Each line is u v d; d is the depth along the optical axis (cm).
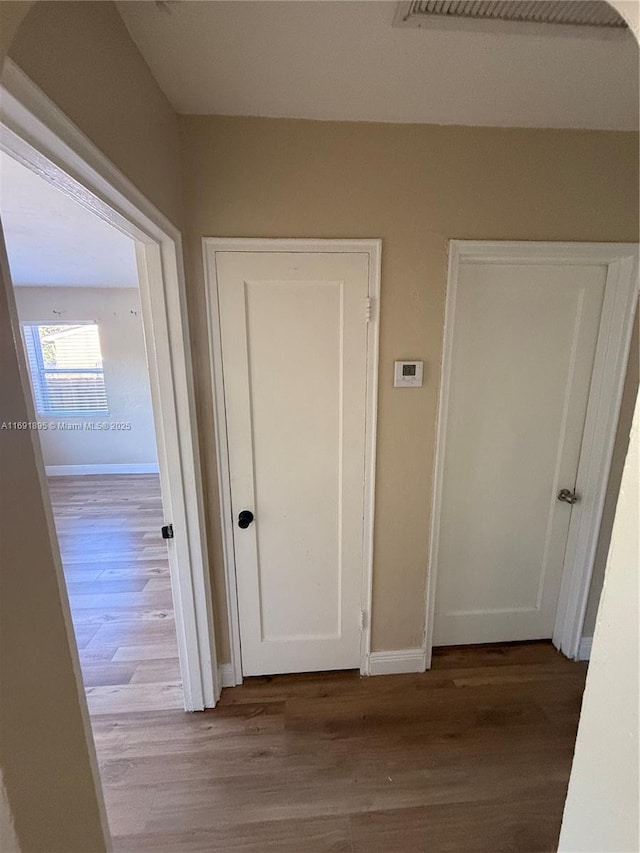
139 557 321
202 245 150
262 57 111
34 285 477
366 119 145
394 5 93
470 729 170
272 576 185
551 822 137
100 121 84
